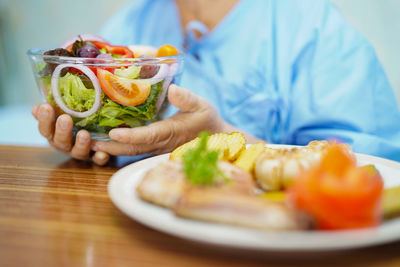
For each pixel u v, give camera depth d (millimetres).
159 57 491
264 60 863
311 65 833
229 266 318
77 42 496
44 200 420
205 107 556
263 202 319
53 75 478
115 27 1003
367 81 803
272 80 861
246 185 354
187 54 911
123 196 368
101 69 464
